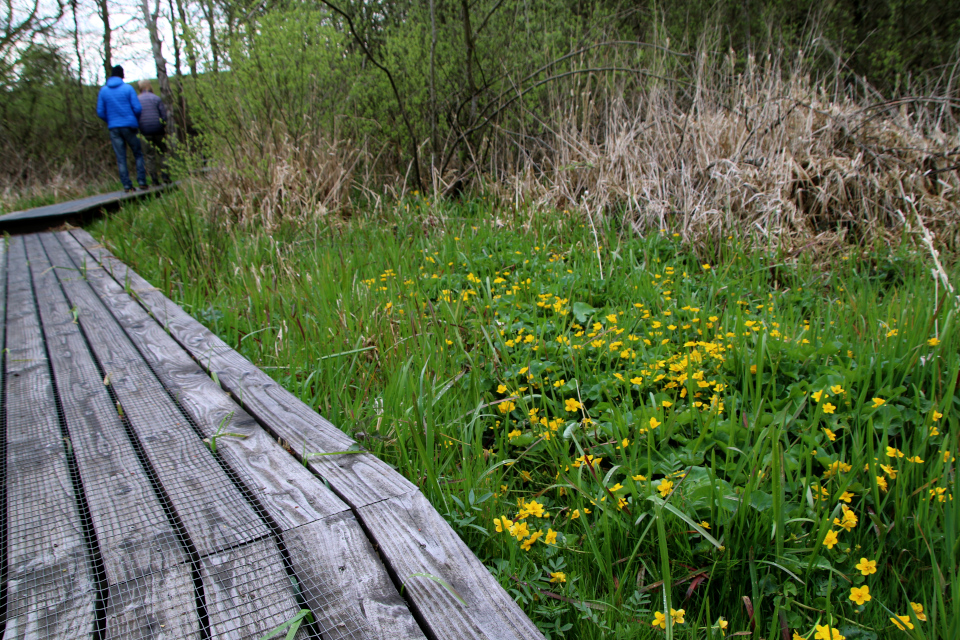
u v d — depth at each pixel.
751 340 2.73
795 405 2.31
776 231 4.61
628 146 5.61
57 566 1.34
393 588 1.28
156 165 10.61
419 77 6.99
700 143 5.25
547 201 5.71
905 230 4.48
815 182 5.05
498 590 1.27
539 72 6.23
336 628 1.17
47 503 1.59
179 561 1.35
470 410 2.49
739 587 1.71
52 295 3.83
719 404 2.31
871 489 1.92
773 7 7.05
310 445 1.85
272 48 6.07
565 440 2.17
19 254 5.37
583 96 6.21
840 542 1.77
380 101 7.07
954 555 1.65
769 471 1.98
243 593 1.25
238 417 2.07
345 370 2.85
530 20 6.92
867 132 5.23
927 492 1.83
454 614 1.20
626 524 1.85
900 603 1.69
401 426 2.27
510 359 2.86
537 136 6.93
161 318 3.28
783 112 5.25
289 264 4.54
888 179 4.92
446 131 7.25
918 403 2.23
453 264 4.46
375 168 7.07
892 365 2.45
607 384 2.54
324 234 5.47
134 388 2.33
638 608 1.66
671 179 5.29
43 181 13.51
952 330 2.56
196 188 6.61
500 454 2.24
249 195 5.88
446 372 2.77
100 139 14.55
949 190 4.83
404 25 7.32
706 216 4.77
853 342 2.81
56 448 1.88
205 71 6.26
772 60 6.64
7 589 1.27
